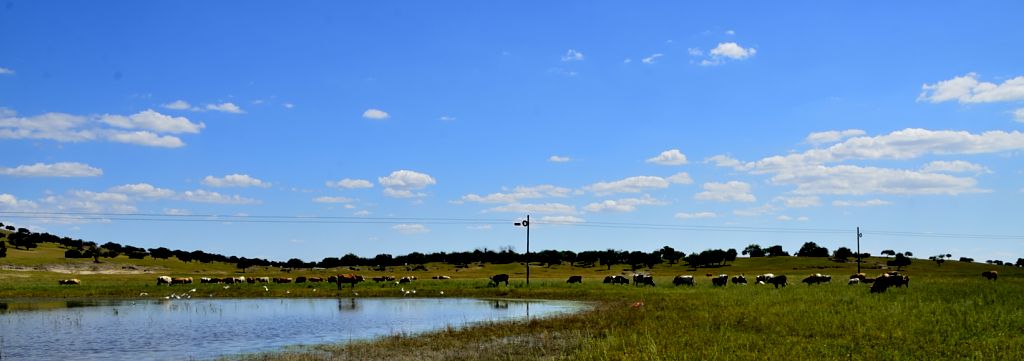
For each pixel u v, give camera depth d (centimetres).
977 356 1925
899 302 3497
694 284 7456
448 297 6250
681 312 3419
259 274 14812
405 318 4047
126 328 3528
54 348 2794
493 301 5650
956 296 3903
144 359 2505
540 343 2550
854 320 2741
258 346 2814
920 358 1944
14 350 2734
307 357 2431
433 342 2700
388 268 19450
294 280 9550
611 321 3159
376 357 2384
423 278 10506
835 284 6425
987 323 2573
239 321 3900
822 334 2419
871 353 2003
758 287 6175
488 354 2350
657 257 19750
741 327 2717
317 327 3547
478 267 19012
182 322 3850
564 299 5706
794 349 2080
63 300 6069
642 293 5634
